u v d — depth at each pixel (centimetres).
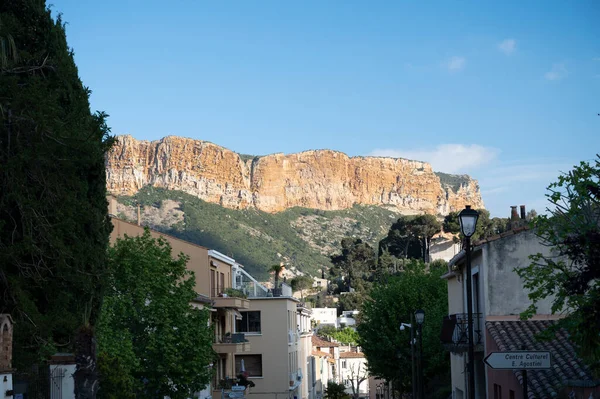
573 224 1469
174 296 3011
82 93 2502
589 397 1551
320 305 15700
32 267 2066
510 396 2091
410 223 14825
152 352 2877
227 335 4662
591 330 1347
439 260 10788
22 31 2327
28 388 1775
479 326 2478
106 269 2402
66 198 2027
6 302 1958
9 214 1969
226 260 5016
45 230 1958
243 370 4997
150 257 2986
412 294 4403
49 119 1870
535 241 2336
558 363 1966
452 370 3453
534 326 2266
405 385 4475
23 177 1906
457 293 3169
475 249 2439
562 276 1546
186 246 4244
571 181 1470
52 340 2081
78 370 1833
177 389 2994
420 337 3206
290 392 5928
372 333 4522
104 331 2662
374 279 14788
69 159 1952
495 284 2344
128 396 2367
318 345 9212
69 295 2167
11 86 1838
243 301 4822
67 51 2506
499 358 1480
